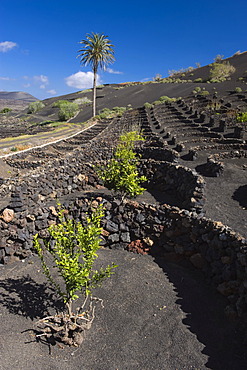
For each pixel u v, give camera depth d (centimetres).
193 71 7988
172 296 553
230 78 5506
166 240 716
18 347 451
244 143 1664
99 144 2066
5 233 729
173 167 1164
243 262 500
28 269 684
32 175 1098
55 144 2853
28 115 6769
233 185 1111
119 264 678
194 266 646
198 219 670
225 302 521
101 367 413
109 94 7056
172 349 430
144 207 761
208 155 1532
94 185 1255
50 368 414
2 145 2741
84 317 479
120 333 472
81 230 486
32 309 543
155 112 3472
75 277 443
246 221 785
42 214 779
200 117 2630
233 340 436
